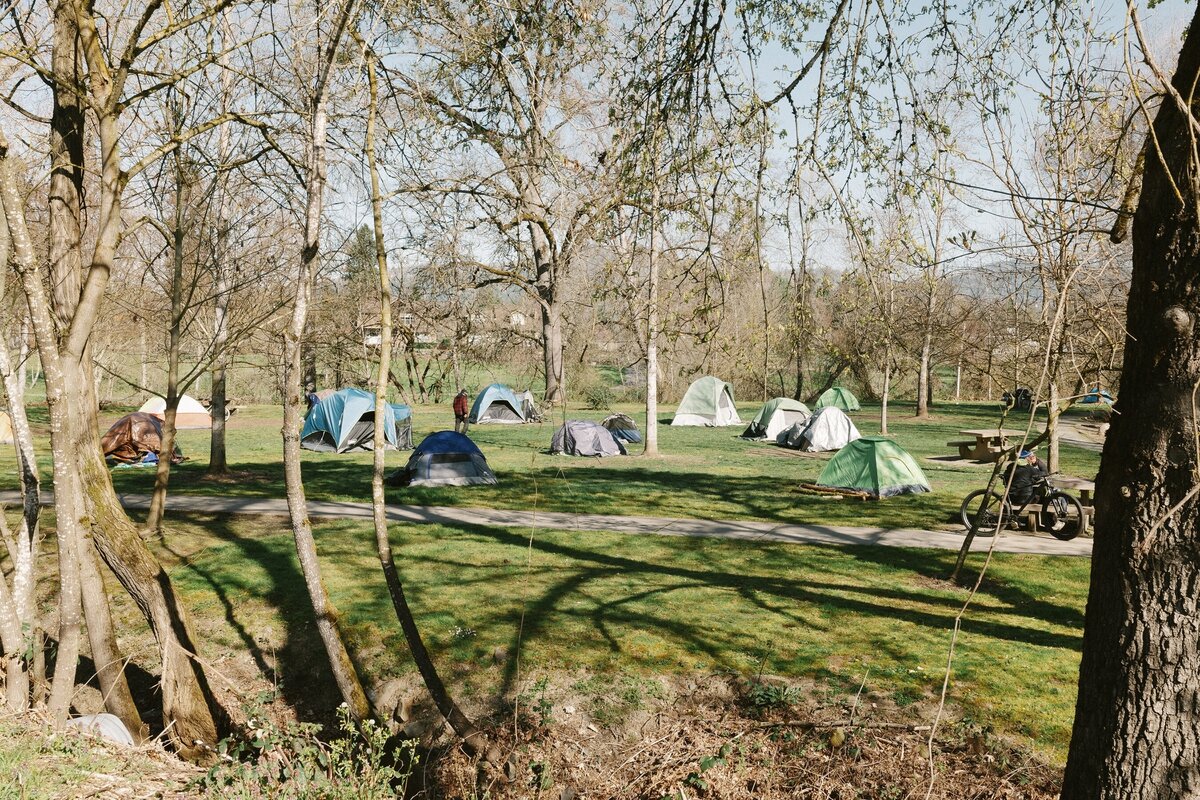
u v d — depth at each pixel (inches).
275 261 562.3
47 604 392.8
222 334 661.9
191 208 525.3
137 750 238.8
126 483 763.4
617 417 1198.9
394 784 273.9
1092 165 202.8
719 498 716.7
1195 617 142.3
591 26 251.0
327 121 311.1
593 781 273.0
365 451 1081.4
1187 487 141.3
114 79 283.6
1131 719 147.4
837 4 222.8
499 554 501.0
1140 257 147.9
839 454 768.3
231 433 1270.9
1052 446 646.5
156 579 308.2
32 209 419.8
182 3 319.9
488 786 255.0
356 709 281.6
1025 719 280.8
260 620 385.4
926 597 414.9
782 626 373.1
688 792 261.6
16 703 236.4
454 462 786.2
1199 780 142.3
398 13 255.1
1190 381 140.4
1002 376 372.5
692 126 255.4
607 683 319.6
